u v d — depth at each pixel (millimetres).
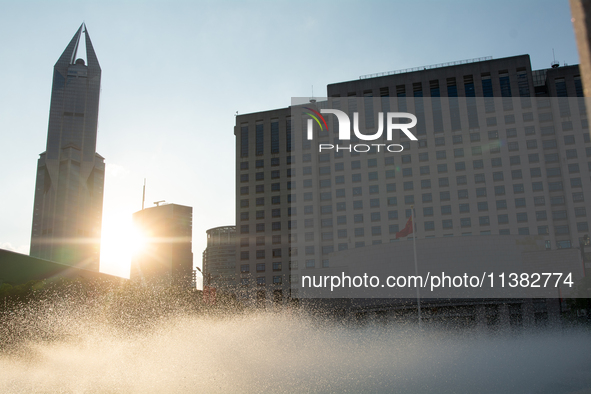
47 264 78125
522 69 106875
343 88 114750
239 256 118688
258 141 124062
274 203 119438
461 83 108625
